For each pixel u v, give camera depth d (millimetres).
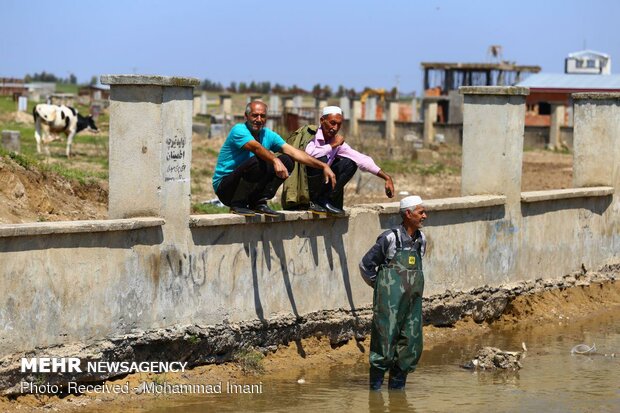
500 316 14828
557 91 61156
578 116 17359
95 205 16156
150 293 10391
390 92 84625
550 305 15492
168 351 10625
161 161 10359
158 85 10234
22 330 9344
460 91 14977
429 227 13539
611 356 12820
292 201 11719
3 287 9148
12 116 48312
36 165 15539
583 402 10625
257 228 11406
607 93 17078
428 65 64312
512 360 12070
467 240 14188
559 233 15969
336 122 11570
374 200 24188
